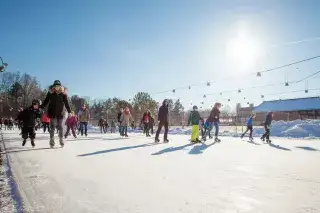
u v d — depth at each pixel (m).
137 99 38.56
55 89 7.68
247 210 2.56
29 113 7.93
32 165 4.72
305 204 2.76
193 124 10.89
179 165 4.98
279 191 3.25
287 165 5.23
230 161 5.61
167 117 10.74
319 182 3.74
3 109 68.81
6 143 9.16
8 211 2.40
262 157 6.43
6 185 3.29
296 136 17.66
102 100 82.12
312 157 6.54
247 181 3.75
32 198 2.81
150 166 4.82
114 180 3.69
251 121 14.77
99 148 7.71
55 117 7.71
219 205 2.69
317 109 42.66
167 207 2.61
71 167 4.60
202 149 8.05
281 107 45.88
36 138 11.93
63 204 2.64
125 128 15.45
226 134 20.44
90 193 3.04
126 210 2.51
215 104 12.19
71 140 10.91
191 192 3.14
